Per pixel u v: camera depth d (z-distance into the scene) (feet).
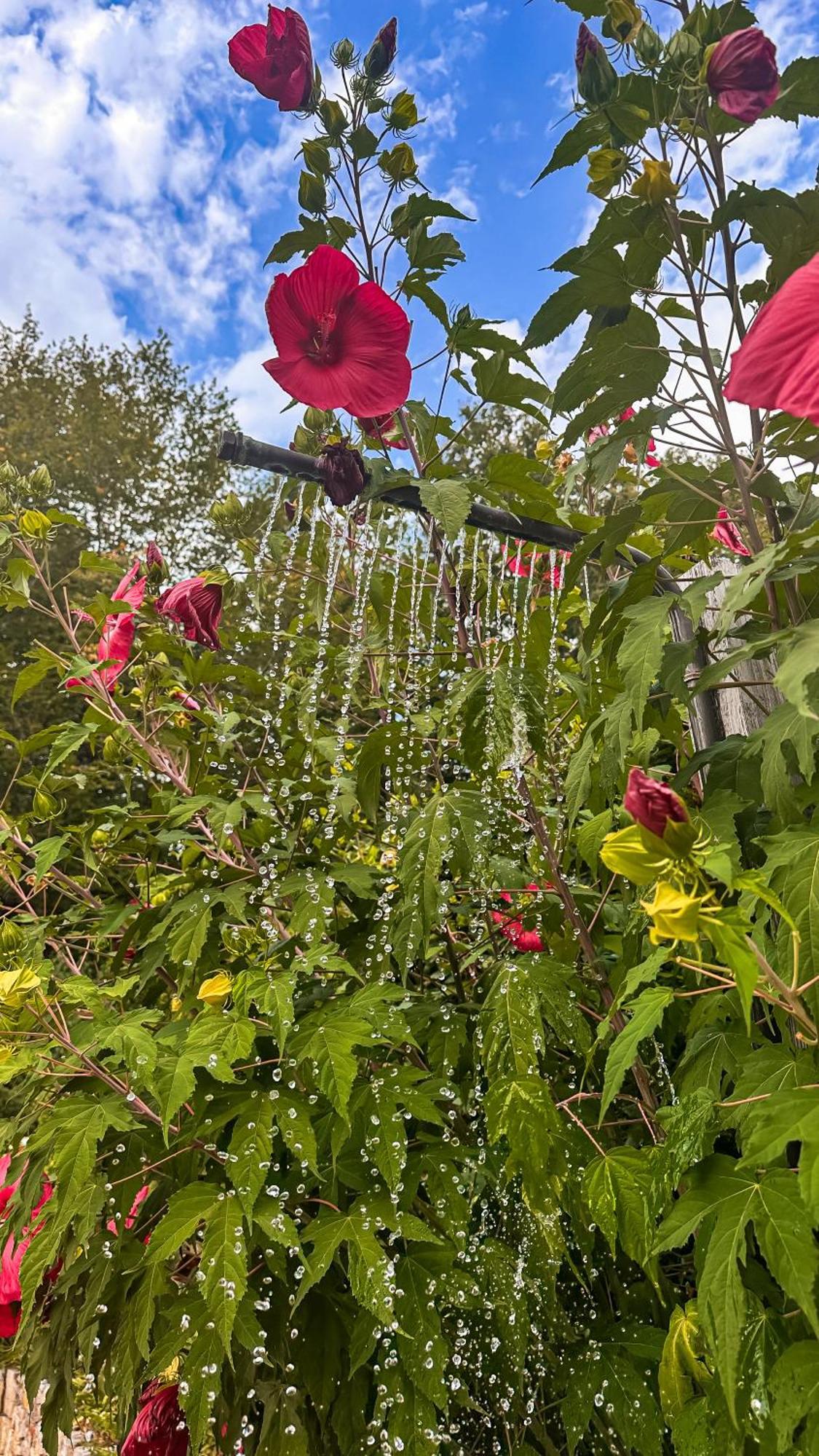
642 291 3.12
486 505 4.38
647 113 2.96
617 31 2.96
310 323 3.51
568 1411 3.15
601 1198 2.88
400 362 3.60
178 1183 3.53
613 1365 3.20
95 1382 3.90
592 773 3.66
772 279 2.94
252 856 4.35
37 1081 4.12
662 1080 3.67
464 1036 3.59
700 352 3.10
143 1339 2.97
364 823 4.99
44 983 3.86
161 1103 3.07
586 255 3.05
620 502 6.02
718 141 3.04
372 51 3.92
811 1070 2.34
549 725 4.08
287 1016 3.06
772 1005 2.90
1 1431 6.84
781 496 3.21
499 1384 3.39
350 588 5.25
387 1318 2.67
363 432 4.23
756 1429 2.19
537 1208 2.88
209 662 4.64
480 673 3.59
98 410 53.57
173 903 4.17
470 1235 3.57
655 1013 2.37
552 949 3.98
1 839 4.57
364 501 3.88
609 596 3.39
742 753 2.84
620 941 3.94
